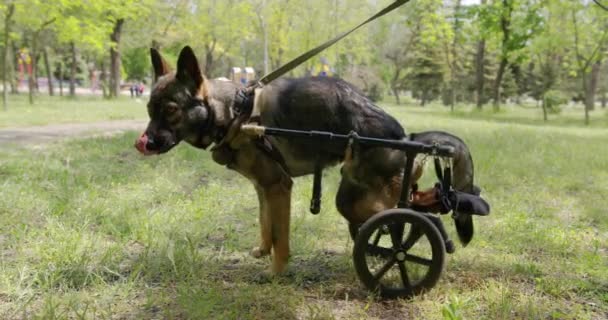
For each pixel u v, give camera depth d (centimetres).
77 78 6228
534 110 3894
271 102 411
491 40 3186
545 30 2819
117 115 1923
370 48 5044
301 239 518
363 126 406
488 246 525
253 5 3681
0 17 2125
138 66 6028
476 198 399
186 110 388
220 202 660
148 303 373
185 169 841
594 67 3988
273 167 414
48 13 2098
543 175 868
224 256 486
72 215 572
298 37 3812
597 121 2761
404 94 7550
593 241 541
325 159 417
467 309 377
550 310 383
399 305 389
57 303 369
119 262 458
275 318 362
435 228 380
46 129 1406
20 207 588
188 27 3656
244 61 4525
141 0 2825
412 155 386
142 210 596
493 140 1327
